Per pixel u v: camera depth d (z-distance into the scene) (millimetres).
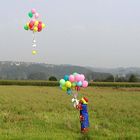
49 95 49625
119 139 14844
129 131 18031
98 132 17047
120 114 25469
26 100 39250
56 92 58562
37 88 73312
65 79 17281
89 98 44000
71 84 17031
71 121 20234
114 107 30906
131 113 26281
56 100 39500
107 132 17234
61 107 30641
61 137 14703
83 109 17062
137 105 33688
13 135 15031
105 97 46719
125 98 45031
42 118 21953
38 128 18031
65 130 17750
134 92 61938
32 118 21953
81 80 16984
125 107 31094
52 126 18797
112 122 21406
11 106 30797
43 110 28281
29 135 15008
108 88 77938
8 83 90938
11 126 18656
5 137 14281
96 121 21578
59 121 20656
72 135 15680
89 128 17469
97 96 48875
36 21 18266
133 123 21062
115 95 51688
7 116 22469
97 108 30109
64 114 24828
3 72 165000
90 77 117812
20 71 165000
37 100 39312
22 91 60594
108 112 26703
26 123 19875
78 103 17141
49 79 99562
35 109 28672
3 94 50719
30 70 161500
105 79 106062
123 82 95500
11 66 172625
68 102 36344
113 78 104125
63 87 17219
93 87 81625
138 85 87625
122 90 69875
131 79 102250
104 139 14633
